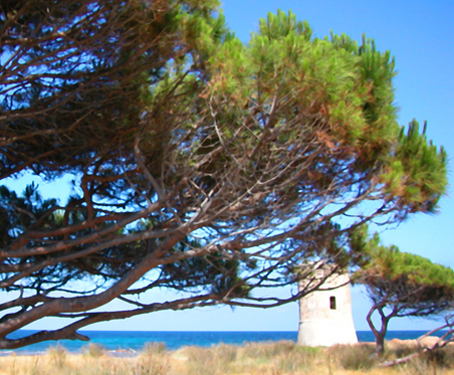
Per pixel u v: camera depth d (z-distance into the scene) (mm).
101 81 5832
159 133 6355
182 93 6250
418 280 15594
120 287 6023
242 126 5906
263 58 5191
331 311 23547
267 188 6031
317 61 5113
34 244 7336
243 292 7090
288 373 13617
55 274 7609
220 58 5453
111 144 6465
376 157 6156
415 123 6301
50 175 7129
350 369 14828
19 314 6484
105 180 6723
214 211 6258
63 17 5371
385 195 6051
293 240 7109
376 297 17219
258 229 6176
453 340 15375
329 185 6109
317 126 5500
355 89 5824
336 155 6074
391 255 8719
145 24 5496
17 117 5691
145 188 6988
